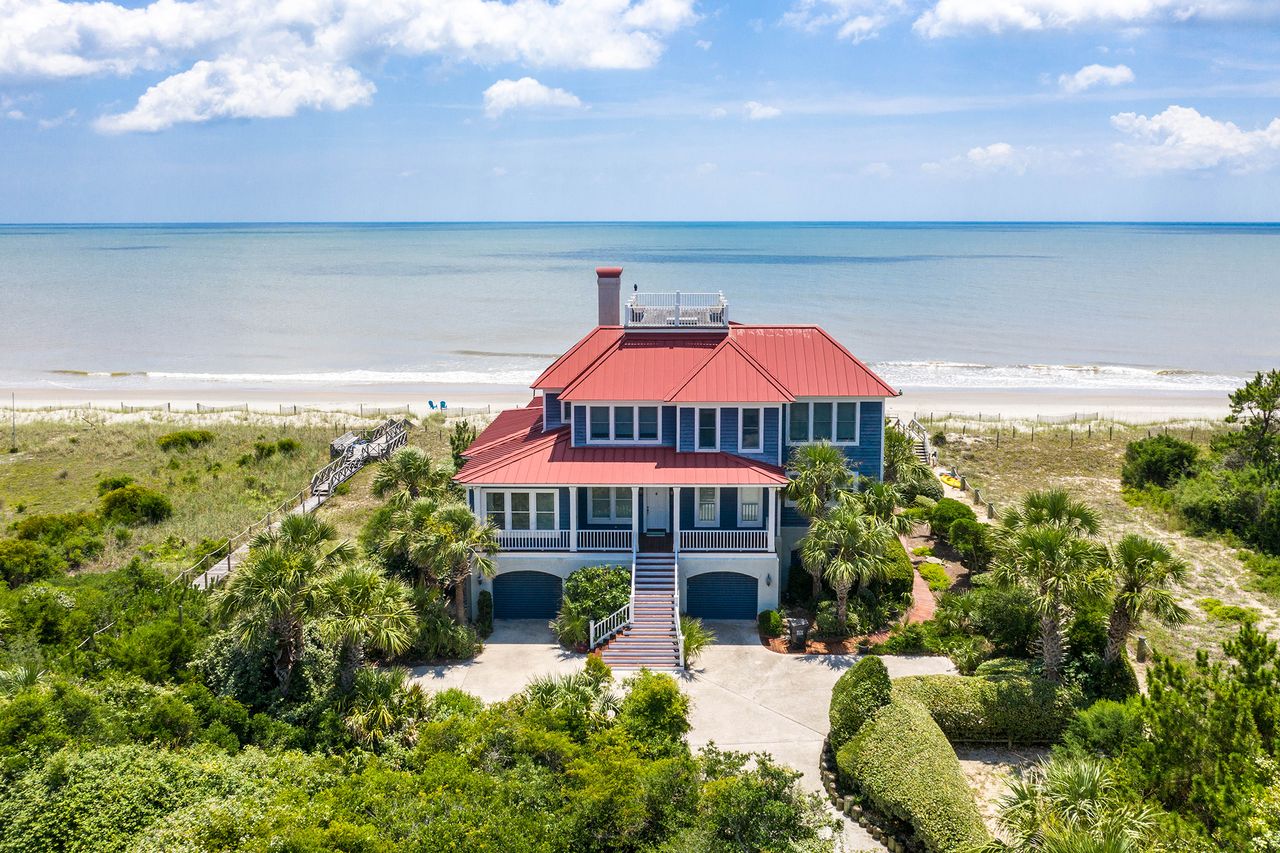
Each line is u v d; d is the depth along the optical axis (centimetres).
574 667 3077
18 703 2155
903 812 2172
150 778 1952
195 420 6644
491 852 1705
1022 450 5809
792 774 2005
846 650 3186
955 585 3659
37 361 9744
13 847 1789
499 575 3494
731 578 3488
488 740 2159
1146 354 9775
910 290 15775
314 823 1778
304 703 2597
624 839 1856
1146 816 1753
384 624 2669
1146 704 1997
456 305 14100
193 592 3225
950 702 2595
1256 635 1984
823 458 3441
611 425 3684
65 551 4003
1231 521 4288
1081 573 2545
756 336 3872
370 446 5556
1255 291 15412
